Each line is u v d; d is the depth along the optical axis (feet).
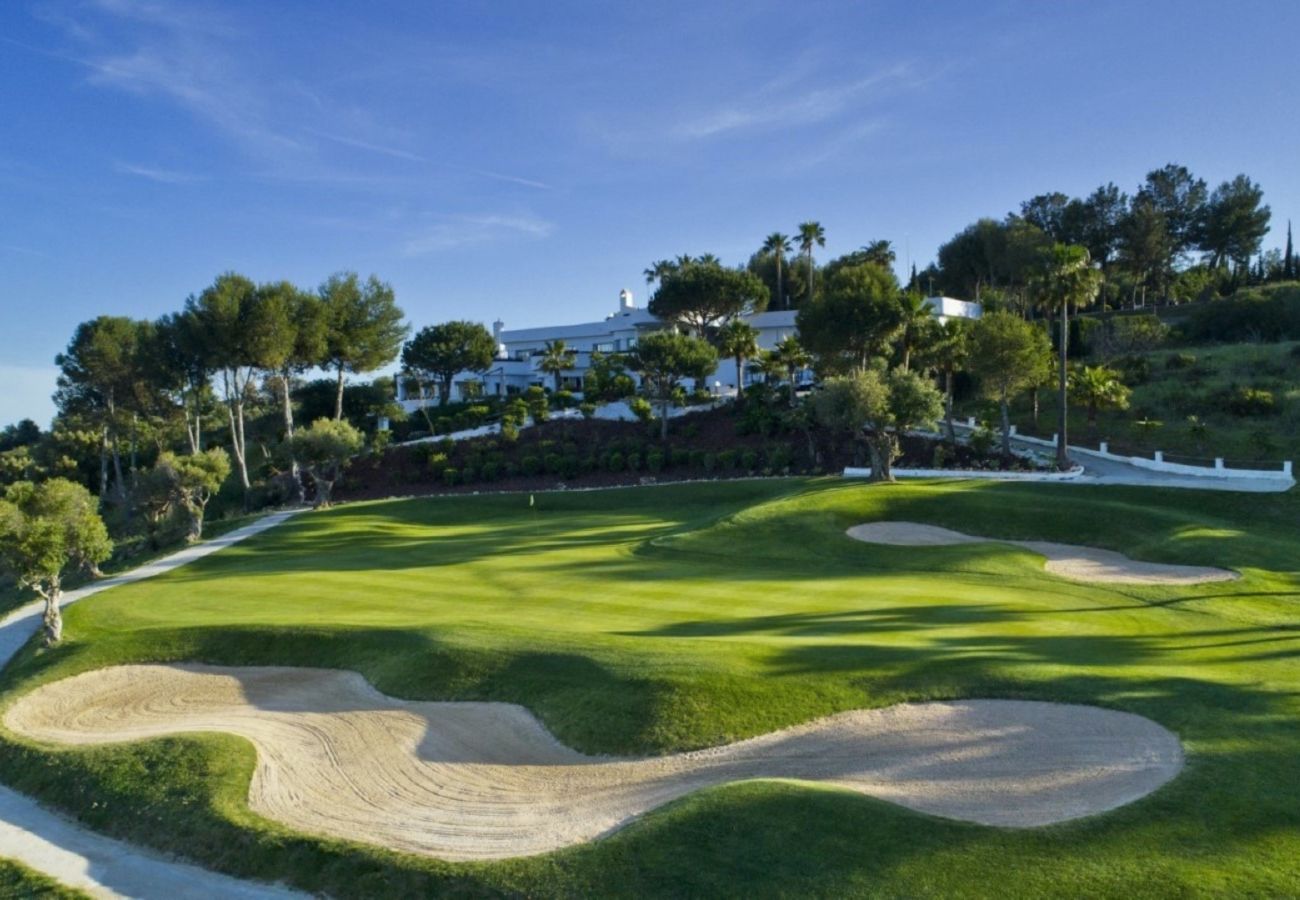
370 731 51.57
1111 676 50.75
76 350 231.30
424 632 64.75
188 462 153.17
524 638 61.77
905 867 32.12
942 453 168.66
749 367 260.62
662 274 327.47
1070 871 31.22
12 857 41.88
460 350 298.15
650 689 50.24
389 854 37.19
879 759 42.34
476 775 45.19
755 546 109.91
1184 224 345.51
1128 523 107.96
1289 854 31.48
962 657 54.70
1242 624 72.23
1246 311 249.14
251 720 55.01
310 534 147.64
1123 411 196.34
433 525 160.04
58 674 66.33
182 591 95.45
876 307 189.16
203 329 198.08
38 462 268.62
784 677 51.29
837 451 184.85
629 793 41.32
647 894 32.45
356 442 186.80
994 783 39.11
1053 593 83.46
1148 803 35.78
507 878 34.50
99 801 46.09
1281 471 143.33
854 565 100.42
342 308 222.48
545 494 179.73
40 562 73.20
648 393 233.96
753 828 35.22
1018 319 178.81
